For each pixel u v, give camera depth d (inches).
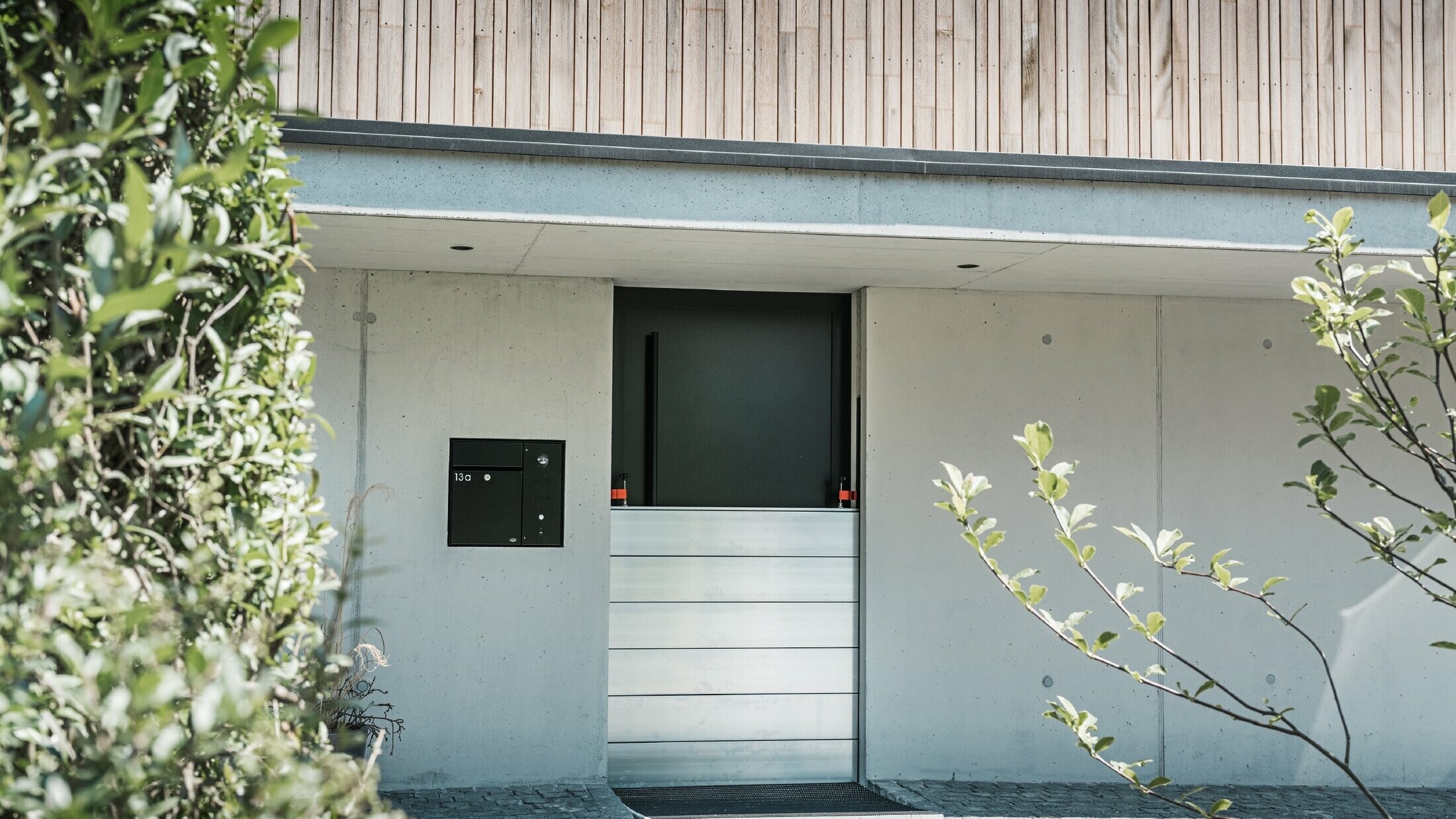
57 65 59.6
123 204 61.9
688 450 272.7
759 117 226.4
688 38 225.5
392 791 248.4
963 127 232.5
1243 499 281.0
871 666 267.7
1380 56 245.0
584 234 211.8
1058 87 235.8
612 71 222.7
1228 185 216.4
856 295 275.4
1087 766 272.8
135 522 65.7
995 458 273.6
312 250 232.1
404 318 254.2
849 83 229.6
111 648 54.2
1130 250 222.8
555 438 259.0
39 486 54.5
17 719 53.1
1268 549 281.0
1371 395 102.7
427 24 217.6
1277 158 240.4
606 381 261.4
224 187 70.4
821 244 219.9
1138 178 214.7
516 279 259.1
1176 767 275.7
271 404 75.5
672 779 264.5
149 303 47.3
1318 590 281.9
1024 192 213.0
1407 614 283.7
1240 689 278.4
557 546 258.2
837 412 278.2
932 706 269.3
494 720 254.1
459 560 254.2
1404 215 220.8
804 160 205.6
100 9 55.7
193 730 56.3
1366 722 281.6
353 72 215.2
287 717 69.1
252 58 55.5
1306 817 248.4
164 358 69.0
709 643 267.0
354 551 81.0
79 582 54.2
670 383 272.5
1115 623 275.0
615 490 266.1
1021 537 273.4
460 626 253.6
